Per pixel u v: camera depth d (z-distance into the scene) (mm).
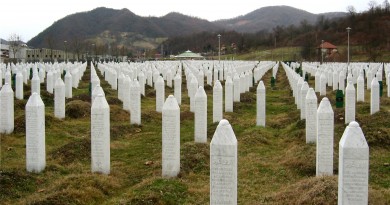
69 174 13141
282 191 11406
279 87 42750
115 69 41344
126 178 13133
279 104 30219
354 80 38469
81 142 16594
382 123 19375
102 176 12648
